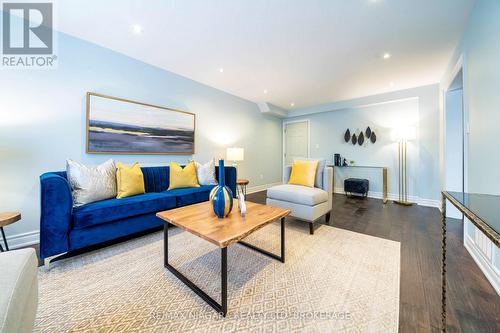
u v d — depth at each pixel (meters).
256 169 5.11
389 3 1.79
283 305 1.17
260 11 1.89
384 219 2.79
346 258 1.70
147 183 2.65
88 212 1.69
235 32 2.21
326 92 4.20
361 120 4.65
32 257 0.72
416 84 3.70
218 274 1.48
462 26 2.06
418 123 3.86
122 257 1.72
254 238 2.13
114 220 1.87
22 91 2.00
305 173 2.76
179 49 2.56
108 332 0.99
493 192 1.43
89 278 1.42
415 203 3.77
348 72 3.20
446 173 3.04
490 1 1.50
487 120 1.53
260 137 5.20
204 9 1.87
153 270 1.53
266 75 3.33
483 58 1.61
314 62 2.87
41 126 2.10
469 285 1.35
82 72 2.35
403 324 1.03
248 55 2.71
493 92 1.45
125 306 1.16
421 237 2.15
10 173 1.95
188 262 1.65
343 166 4.73
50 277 1.43
